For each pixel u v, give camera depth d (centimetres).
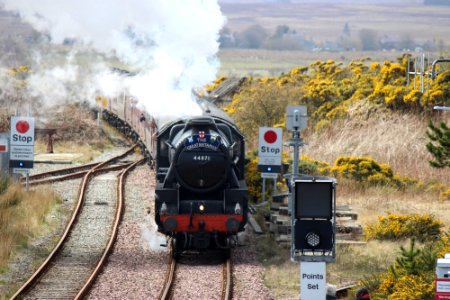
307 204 1533
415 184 3391
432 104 4309
